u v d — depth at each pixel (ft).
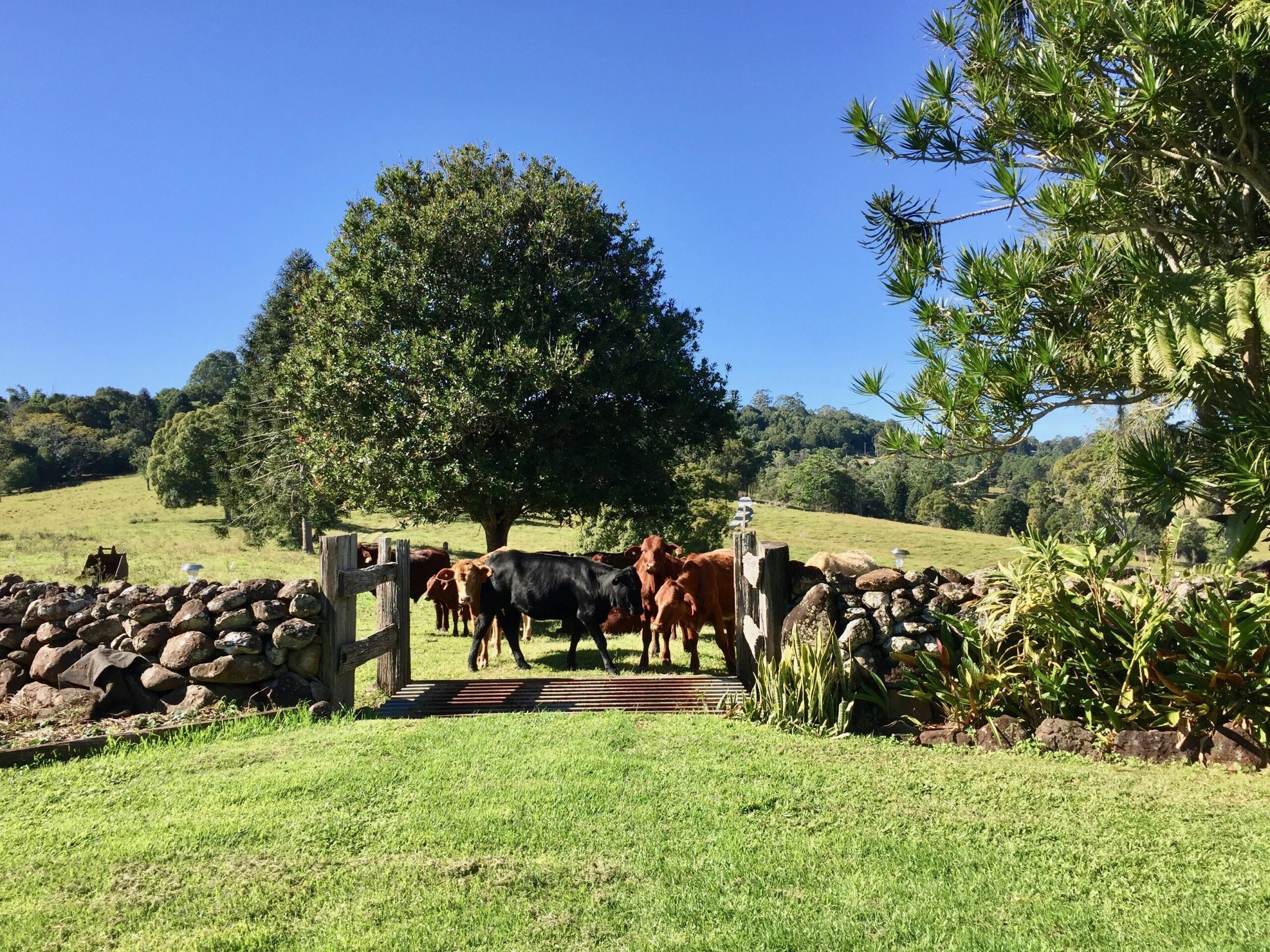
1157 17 18.11
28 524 154.51
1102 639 19.79
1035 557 20.86
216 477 123.24
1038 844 13.70
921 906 11.53
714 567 30.81
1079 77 19.44
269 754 18.28
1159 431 25.22
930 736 19.85
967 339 21.68
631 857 13.06
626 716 21.63
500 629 34.09
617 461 59.72
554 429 56.70
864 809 15.11
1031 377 20.80
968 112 21.39
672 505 64.64
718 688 24.99
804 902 11.67
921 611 21.94
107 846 13.46
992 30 20.25
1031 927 11.03
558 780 16.29
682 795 15.62
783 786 16.14
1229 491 18.76
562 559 30.32
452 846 13.41
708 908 11.42
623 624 30.76
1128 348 20.81
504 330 55.11
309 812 14.76
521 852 13.25
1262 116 18.97
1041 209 20.30
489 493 55.83
